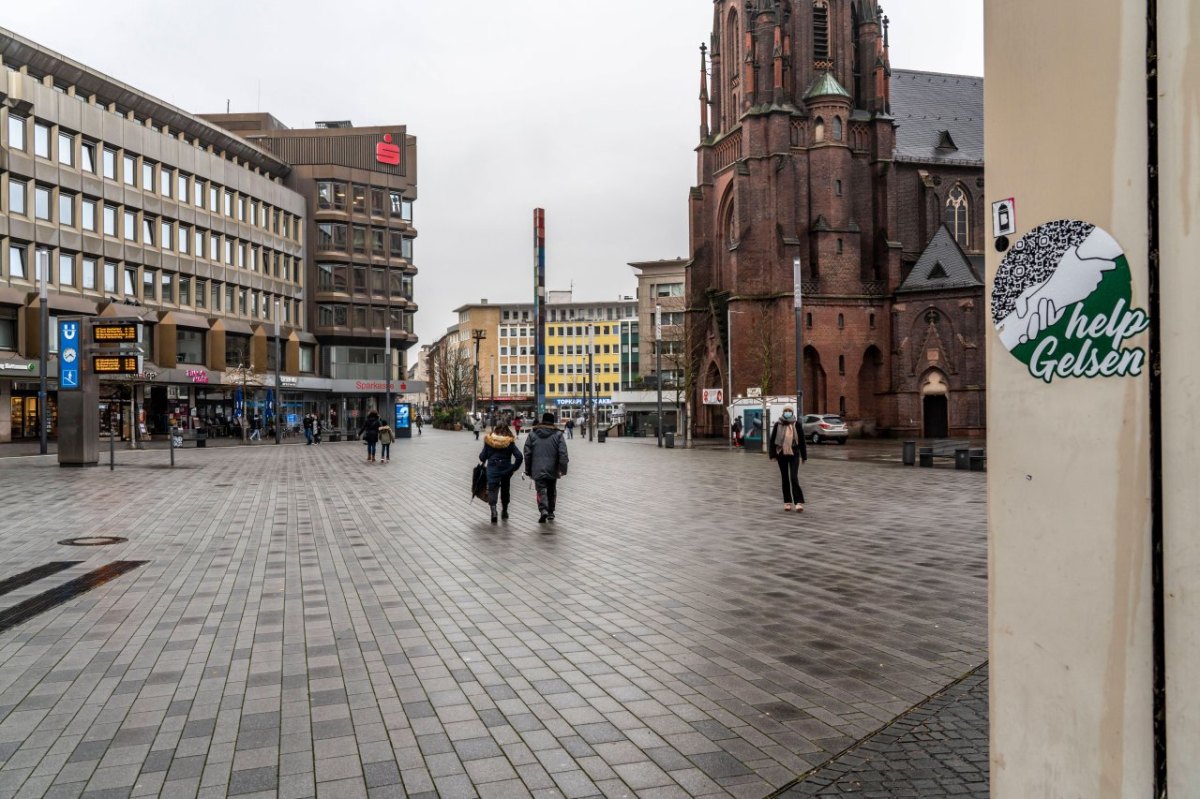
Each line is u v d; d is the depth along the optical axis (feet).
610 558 35.27
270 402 211.00
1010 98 8.45
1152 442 7.26
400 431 213.25
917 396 184.85
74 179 153.69
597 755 15.02
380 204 245.24
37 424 149.07
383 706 17.56
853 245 186.09
